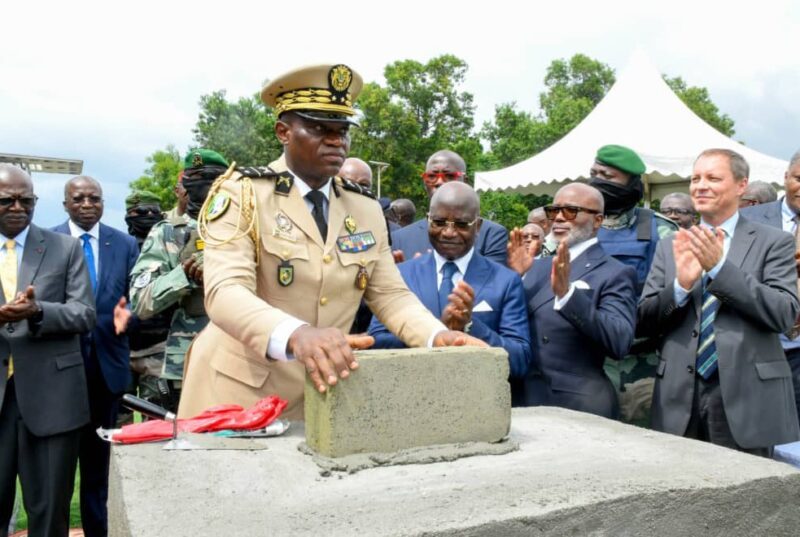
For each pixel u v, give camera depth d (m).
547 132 37.47
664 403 3.18
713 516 1.66
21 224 3.67
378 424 1.83
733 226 3.23
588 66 45.41
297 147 2.17
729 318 3.03
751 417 2.95
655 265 3.35
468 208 3.17
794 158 4.15
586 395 3.15
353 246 2.27
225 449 1.90
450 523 1.39
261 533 1.34
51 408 3.59
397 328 2.32
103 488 4.27
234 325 1.94
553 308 3.27
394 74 42.31
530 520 1.45
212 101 40.81
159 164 43.06
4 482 3.61
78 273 3.79
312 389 1.88
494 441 1.98
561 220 3.34
